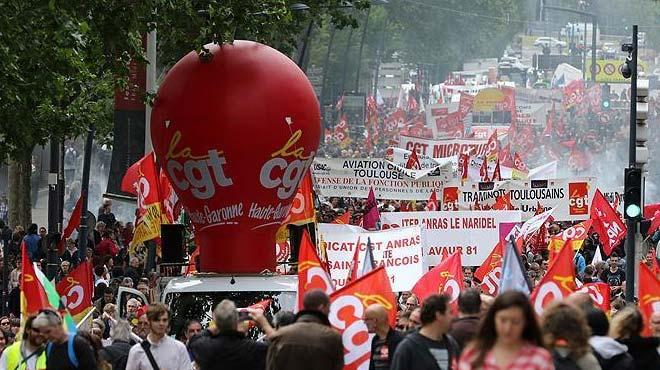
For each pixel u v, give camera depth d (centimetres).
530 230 5228
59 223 6944
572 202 6369
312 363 2478
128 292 4025
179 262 4103
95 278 5366
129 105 5494
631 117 4956
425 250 5031
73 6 4419
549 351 2106
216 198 3984
